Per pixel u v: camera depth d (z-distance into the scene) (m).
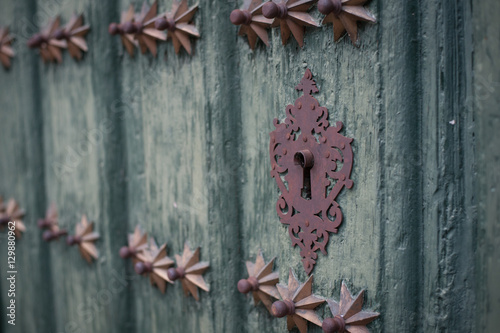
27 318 1.59
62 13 1.38
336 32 1.00
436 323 0.97
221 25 1.13
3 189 1.61
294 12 1.04
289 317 1.08
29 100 1.48
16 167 1.55
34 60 1.47
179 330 1.25
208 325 1.20
